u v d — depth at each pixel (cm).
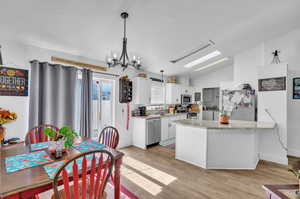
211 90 623
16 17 190
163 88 552
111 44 283
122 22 226
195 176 248
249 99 362
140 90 430
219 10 231
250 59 406
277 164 297
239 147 274
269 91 312
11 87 236
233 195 198
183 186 219
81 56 321
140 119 409
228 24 271
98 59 344
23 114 247
